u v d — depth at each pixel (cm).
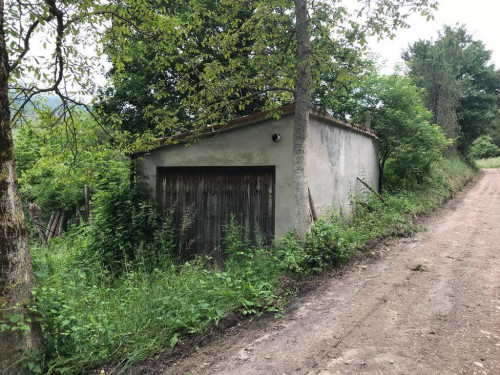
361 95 1371
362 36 613
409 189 1290
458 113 2331
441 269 593
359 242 715
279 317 446
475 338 363
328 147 861
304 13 644
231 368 338
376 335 382
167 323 398
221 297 459
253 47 739
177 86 748
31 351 332
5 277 323
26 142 1552
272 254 630
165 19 624
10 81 515
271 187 767
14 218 333
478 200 1389
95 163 934
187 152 855
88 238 901
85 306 449
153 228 857
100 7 568
